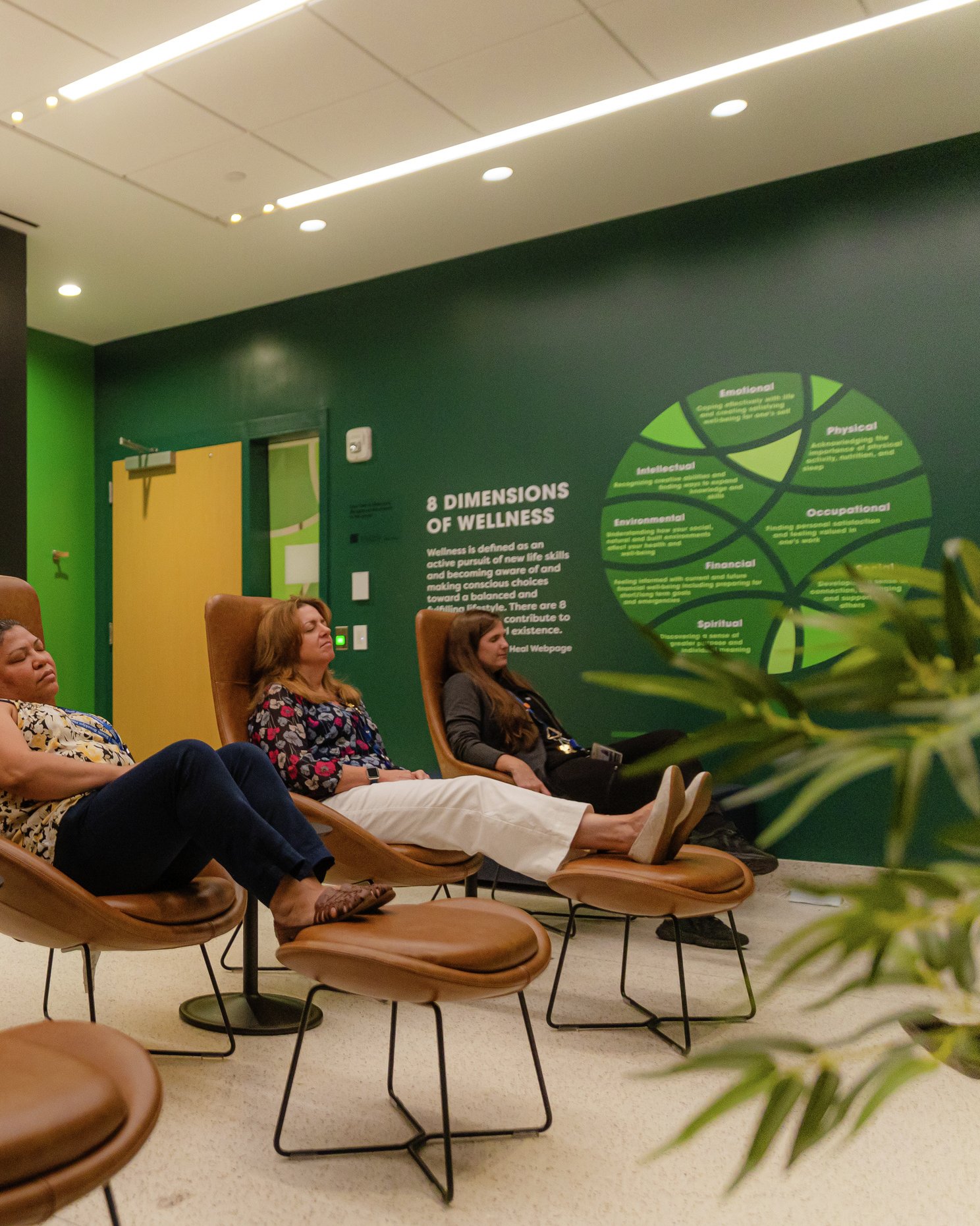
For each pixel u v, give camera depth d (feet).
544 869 8.18
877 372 13.44
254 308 18.98
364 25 10.48
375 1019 8.20
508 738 11.64
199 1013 8.05
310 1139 5.96
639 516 15.07
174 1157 5.72
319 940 5.49
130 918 6.28
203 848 6.56
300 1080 6.88
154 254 16.37
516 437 16.15
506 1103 6.51
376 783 9.16
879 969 1.36
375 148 13.07
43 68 11.20
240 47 10.84
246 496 18.85
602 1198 5.29
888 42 10.88
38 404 20.01
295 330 18.47
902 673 1.27
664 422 14.92
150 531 20.12
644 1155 5.79
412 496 17.08
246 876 6.24
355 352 17.76
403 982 5.18
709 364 14.61
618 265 15.35
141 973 9.34
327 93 11.76
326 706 9.78
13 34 10.60
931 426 13.11
